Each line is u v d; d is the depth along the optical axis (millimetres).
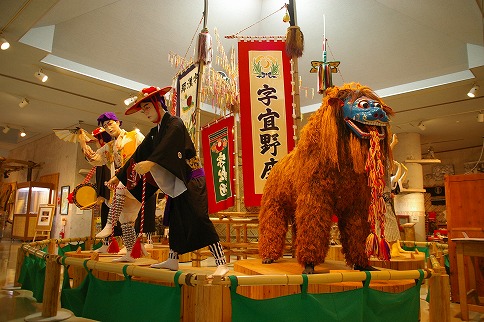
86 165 11211
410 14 6449
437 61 7254
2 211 13734
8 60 6895
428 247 5582
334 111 2684
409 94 7867
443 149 13406
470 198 4730
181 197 2654
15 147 14820
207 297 2010
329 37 7312
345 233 2846
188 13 6824
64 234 10750
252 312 2008
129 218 3346
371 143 2596
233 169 4824
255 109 4207
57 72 7305
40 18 5680
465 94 7875
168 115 2867
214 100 5863
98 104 9117
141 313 2275
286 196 3205
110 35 6941
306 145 2787
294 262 3297
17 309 3447
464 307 3760
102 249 4062
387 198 4395
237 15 7164
